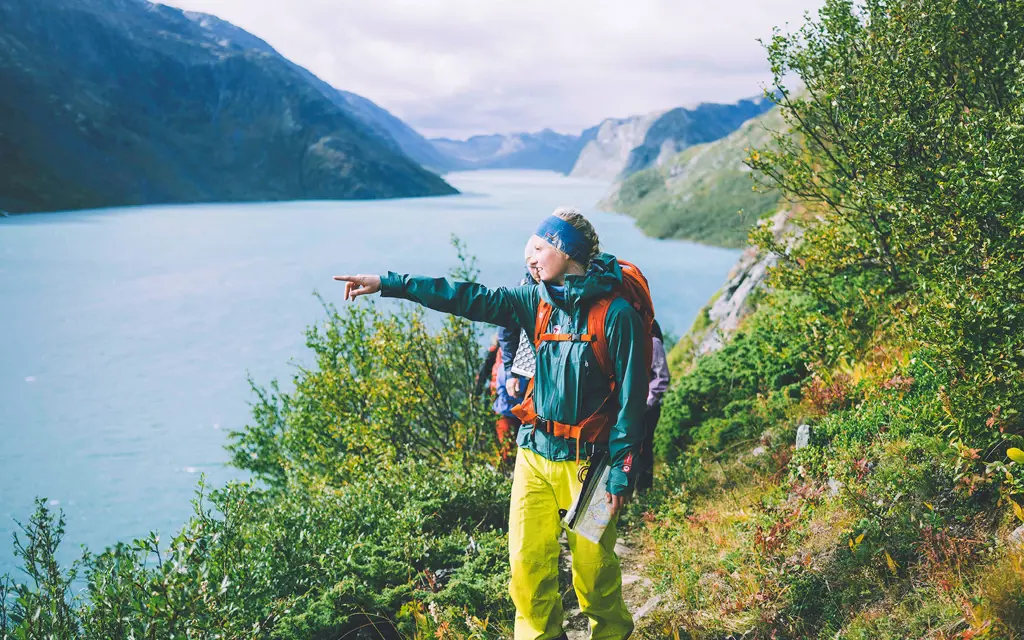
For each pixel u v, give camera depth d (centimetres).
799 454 464
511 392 321
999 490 335
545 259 296
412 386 730
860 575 333
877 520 354
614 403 291
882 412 461
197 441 3469
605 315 285
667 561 430
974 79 507
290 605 400
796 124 632
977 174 397
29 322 6762
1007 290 355
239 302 7844
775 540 380
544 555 298
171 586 330
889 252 612
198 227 16350
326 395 810
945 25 505
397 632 409
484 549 482
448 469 635
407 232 15400
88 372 5009
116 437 3522
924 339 379
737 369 711
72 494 2612
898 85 512
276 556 451
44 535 367
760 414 629
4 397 4322
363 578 450
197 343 5928
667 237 14288
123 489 2683
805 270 689
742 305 1149
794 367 672
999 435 354
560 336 292
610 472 281
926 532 328
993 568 292
